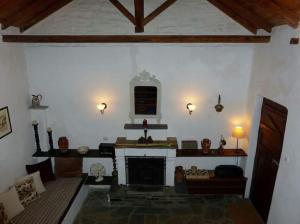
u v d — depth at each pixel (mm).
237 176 6008
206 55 5707
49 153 6141
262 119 5379
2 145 4789
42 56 5770
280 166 4344
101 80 5922
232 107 6035
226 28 5324
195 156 5980
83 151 6082
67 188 5445
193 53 5707
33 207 4828
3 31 4852
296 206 3807
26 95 5793
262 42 4953
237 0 4621
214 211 5617
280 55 4461
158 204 5844
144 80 5887
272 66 4746
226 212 5586
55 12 5262
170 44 5652
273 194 4566
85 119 6188
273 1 3840
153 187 6148
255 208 5723
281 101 4402
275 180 4703
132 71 5844
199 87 5918
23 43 5633
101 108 5969
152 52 5715
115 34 5391
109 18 5297
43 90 5984
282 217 4234
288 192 4055
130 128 5961
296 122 3889
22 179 5062
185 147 6215
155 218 5395
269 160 5062
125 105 6066
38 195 5121
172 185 6141
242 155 5949
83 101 6066
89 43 5676
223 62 5746
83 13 5277
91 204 5859
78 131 6277
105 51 5738
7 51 5012
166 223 5242
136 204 5844
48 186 5500
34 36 4973
